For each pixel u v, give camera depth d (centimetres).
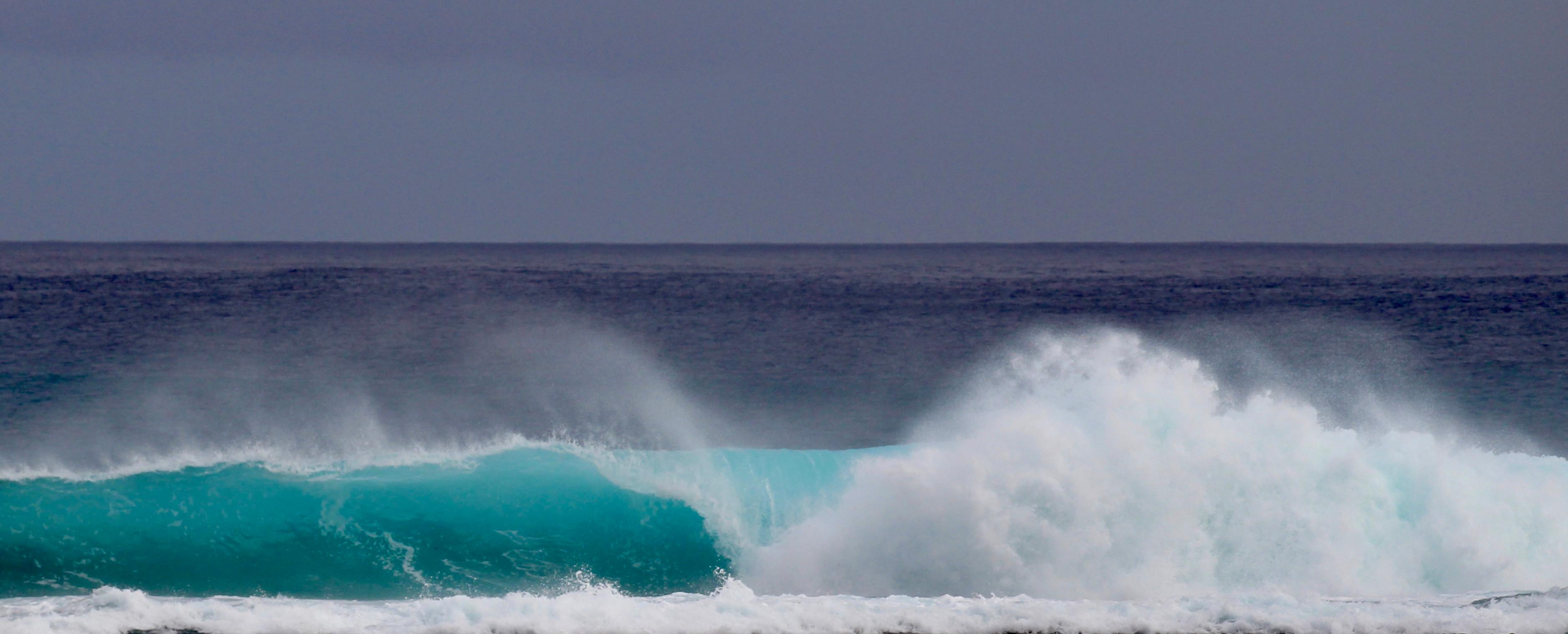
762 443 9762
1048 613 4100
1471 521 5259
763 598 4278
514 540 5506
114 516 5434
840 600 4244
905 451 6341
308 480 5778
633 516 5678
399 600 4850
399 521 5556
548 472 5922
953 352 15838
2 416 10444
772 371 14000
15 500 5478
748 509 5725
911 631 3978
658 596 4628
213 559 5231
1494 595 4603
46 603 4041
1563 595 4403
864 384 12962
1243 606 4166
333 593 5044
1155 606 4178
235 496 5619
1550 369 13625
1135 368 6125
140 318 19700
